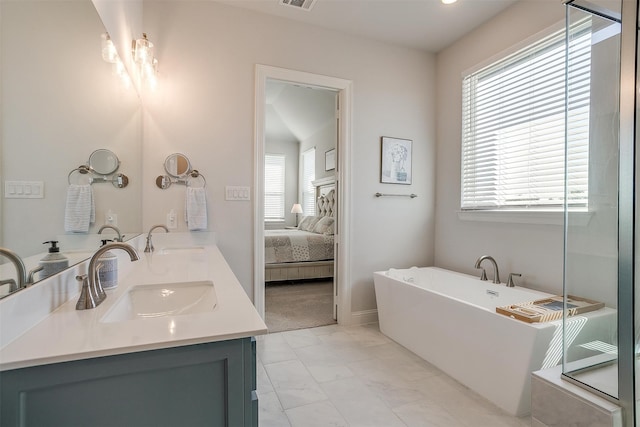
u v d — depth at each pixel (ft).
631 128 4.32
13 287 2.58
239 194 8.50
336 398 6.10
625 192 4.33
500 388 5.84
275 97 19.27
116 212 5.58
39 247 3.01
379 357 7.81
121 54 5.89
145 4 7.70
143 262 5.97
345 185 9.77
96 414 2.44
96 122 4.63
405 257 10.70
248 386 2.89
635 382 4.12
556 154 7.38
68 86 3.72
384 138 10.21
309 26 9.20
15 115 2.63
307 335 9.15
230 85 8.39
